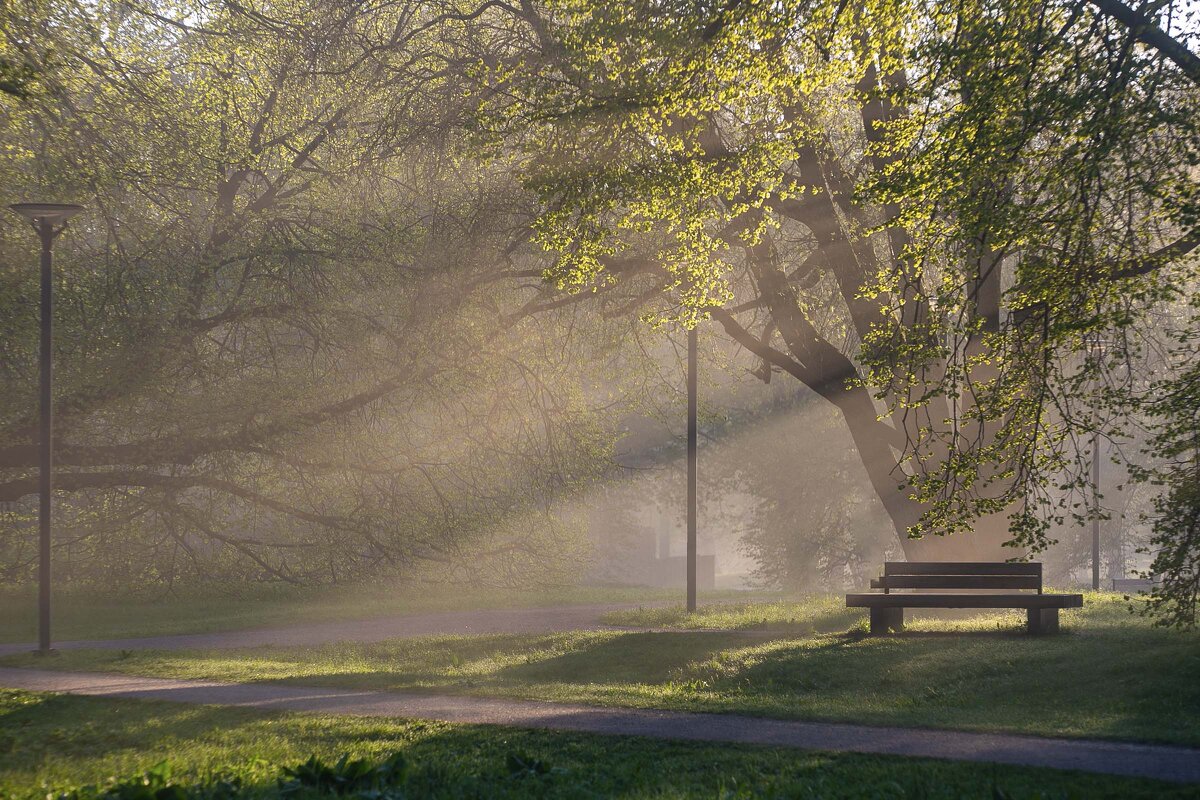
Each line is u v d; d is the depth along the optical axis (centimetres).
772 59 1496
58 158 2086
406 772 747
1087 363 1180
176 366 2280
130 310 2203
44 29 2020
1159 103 1092
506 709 1081
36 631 2289
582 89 1575
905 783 727
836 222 1920
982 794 691
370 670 1502
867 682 1254
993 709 1040
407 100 2116
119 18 2316
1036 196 1116
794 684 1288
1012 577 1498
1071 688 1097
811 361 2080
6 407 2156
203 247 2323
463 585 2942
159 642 2055
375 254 2245
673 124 1703
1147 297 1256
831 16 1402
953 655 1309
